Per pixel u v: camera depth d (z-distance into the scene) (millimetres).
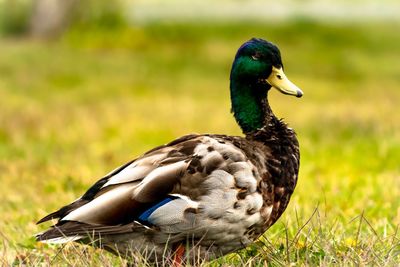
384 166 13781
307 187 11609
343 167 13750
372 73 32906
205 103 24156
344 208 10031
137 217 6664
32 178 12734
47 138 17609
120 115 21031
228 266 7180
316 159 14648
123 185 6730
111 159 15055
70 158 15023
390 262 7117
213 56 34906
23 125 19219
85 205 6699
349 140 16766
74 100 24156
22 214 10203
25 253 8219
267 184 7070
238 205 6832
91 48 37688
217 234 6887
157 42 39031
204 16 47719
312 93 27094
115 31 39906
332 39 39625
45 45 34938
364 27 41938
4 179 12805
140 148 16609
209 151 6879
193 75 30828
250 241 7180
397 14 49312
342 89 28531
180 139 7160
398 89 29047
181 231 6781
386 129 17938
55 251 8070
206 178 6766
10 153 15641
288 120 20156
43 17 40406
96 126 19188
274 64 7895
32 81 26859
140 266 6855
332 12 50250
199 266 6961
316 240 7777
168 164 6801
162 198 6695
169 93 26438
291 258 7449
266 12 50031
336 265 7129
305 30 40938
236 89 7941
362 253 7414
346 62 34469
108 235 6781
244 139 7348
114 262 7508
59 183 12133
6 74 27672
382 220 9195
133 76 29234
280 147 7379
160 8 52938
